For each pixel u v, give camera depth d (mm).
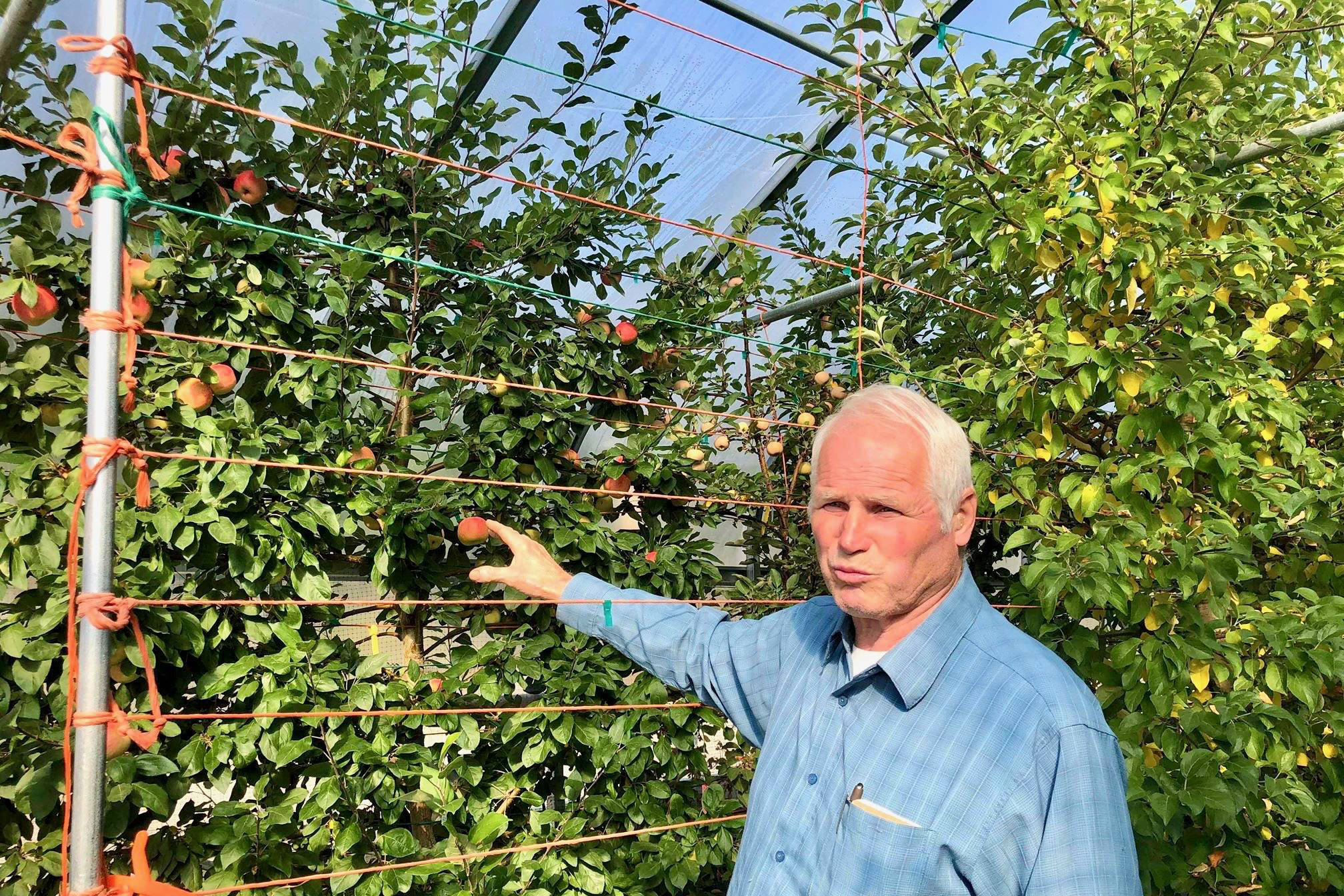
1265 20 2172
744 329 3480
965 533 1152
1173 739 1817
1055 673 1016
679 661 1454
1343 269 2146
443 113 2365
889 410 1105
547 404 2285
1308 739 1815
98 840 1051
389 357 2590
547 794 2156
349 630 2854
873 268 3340
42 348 1737
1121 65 2236
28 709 1577
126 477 1706
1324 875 1797
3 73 1645
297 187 2176
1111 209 2002
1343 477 2002
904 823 991
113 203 1076
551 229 2480
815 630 1281
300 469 1880
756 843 1140
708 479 3006
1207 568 1825
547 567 1580
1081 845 931
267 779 1745
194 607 1762
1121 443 1938
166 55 1969
